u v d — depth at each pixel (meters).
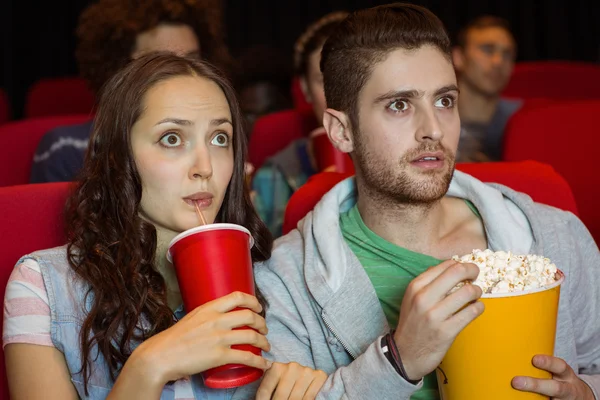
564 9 4.65
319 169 2.17
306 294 1.49
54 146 2.40
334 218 1.51
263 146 2.86
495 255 1.19
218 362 1.16
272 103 3.33
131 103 1.36
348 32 1.47
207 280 1.20
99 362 1.34
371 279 1.48
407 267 1.47
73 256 1.38
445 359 1.19
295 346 1.46
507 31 3.21
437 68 1.40
